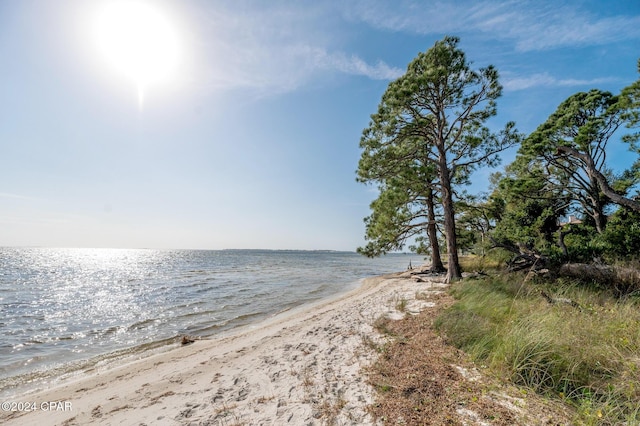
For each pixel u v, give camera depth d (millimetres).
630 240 12617
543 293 8094
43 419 4562
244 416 3746
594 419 3010
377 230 19297
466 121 15445
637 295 7918
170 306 15289
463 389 3883
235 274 33312
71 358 8148
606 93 16109
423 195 19172
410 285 16688
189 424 3660
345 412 3596
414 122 14766
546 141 16734
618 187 17609
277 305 15094
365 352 5738
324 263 62688
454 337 5750
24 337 10258
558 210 19750
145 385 5535
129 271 40250
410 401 3686
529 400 3543
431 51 14102
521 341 4469
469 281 12195
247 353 6867
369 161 14820
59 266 52969
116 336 10273
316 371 5047
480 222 19828
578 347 4258
